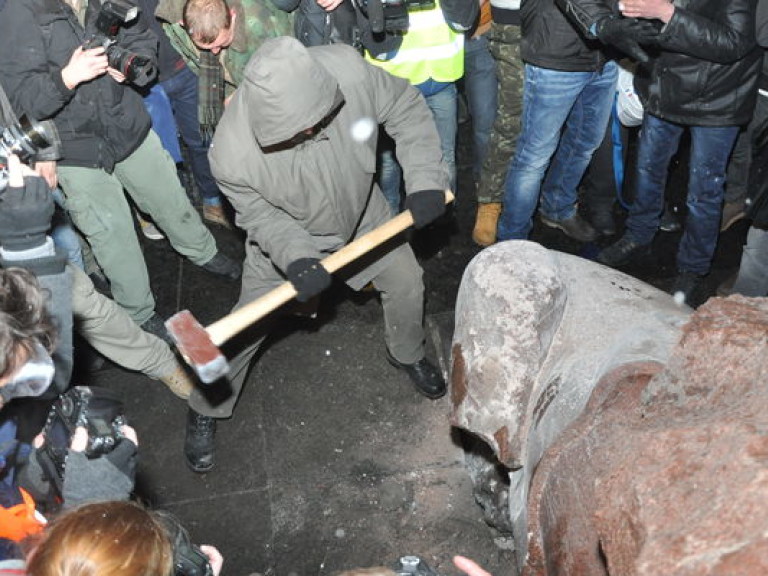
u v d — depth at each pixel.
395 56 3.92
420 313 3.74
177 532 2.16
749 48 3.47
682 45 3.44
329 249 3.39
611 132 4.46
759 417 1.36
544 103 3.99
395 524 3.69
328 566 3.59
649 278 4.62
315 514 3.74
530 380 2.68
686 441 1.37
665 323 2.53
